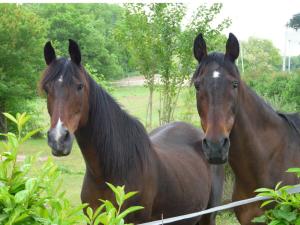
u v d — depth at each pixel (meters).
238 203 3.28
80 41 36.59
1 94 19.03
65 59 3.85
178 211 4.46
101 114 3.86
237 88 3.43
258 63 34.09
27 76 19.94
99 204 3.96
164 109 11.77
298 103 12.46
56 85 3.65
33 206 1.92
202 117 3.43
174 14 11.55
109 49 39.56
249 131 3.56
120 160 3.89
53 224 1.88
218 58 3.48
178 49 11.56
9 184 1.94
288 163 3.64
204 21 11.52
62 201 2.21
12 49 19.34
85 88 3.77
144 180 4.02
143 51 11.70
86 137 3.86
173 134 5.21
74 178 10.59
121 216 2.00
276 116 3.75
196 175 4.77
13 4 20.08
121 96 30.70
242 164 3.63
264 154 3.60
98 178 3.92
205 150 3.29
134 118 4.21
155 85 11.96
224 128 3.28
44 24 21.09
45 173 2.03
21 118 2.10
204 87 3.38
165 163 4.39
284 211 2.46
